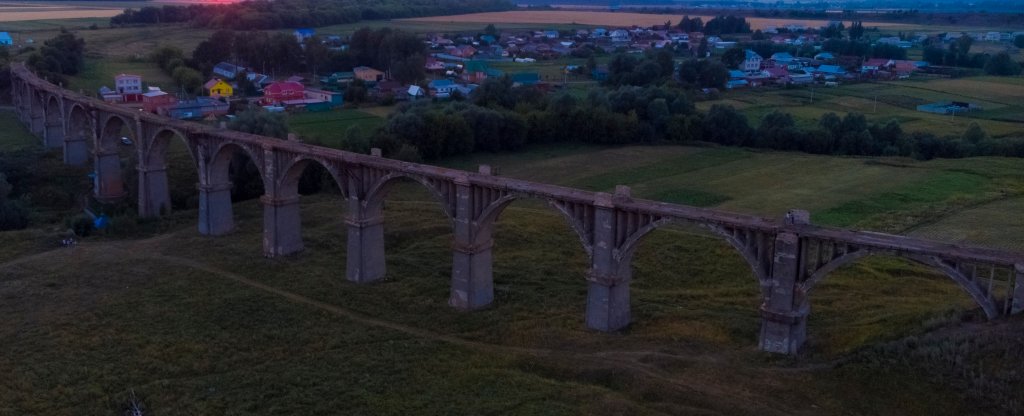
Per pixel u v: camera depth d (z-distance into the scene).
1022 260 44.12
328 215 92.50
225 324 61.06
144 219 93.31
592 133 137.25
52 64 170.12
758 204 95.62
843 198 97.12
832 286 65.75
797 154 130.12
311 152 71.44
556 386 49.00
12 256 80.38
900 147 130.88
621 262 56.97
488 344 56.91
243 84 173.38
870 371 45.41
